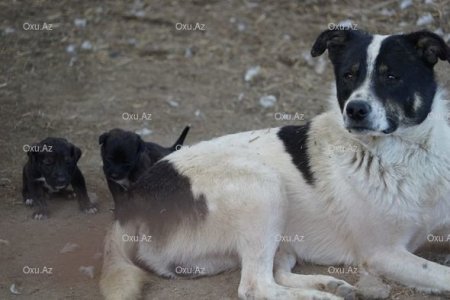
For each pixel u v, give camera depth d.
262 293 7.31
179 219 7.84
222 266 7.93
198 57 14.16
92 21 15.16
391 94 7.45
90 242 8.83
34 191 9.54
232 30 14.76
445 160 7.76
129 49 14.44
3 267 8.27
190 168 7.96
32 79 13.48
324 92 12.88
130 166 9.56
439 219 7.81
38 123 12.11
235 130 11.91
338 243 8.02
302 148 8.16
